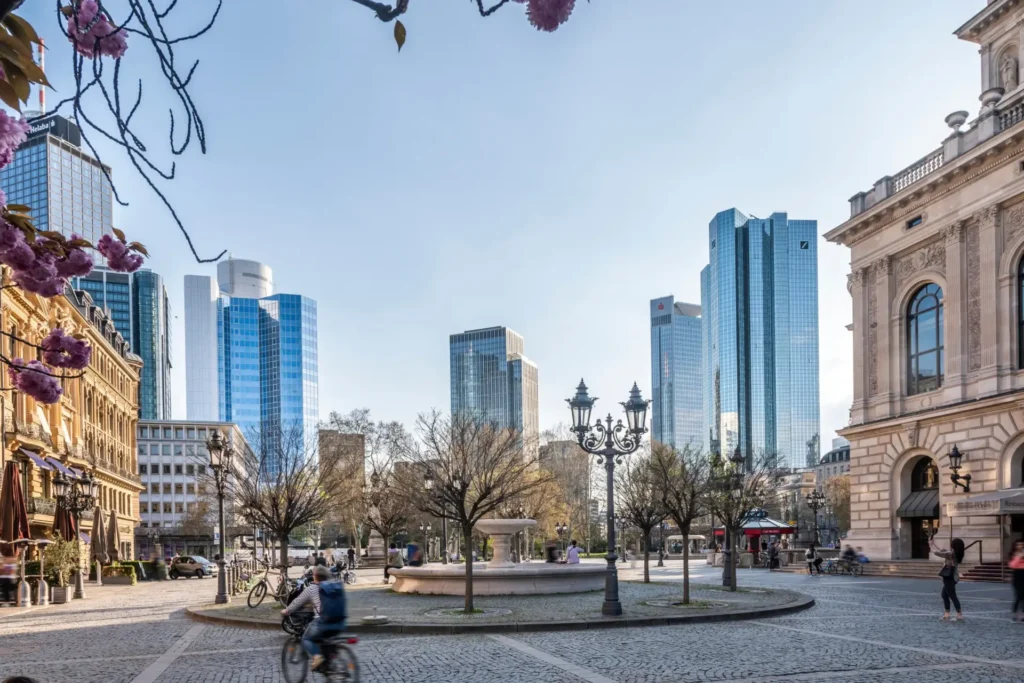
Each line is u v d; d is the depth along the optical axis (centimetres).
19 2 293
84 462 5500
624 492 5403
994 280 3506
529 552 8131
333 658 1103
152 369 19862
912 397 4034
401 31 344
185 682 1257
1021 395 3241
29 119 455
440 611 2141
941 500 3734
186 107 342
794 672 1264
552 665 1359
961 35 4356
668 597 2539
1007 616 2000
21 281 483
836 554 4800
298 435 8869
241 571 3738
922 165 4062
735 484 3192
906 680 1192
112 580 4394
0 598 2847
